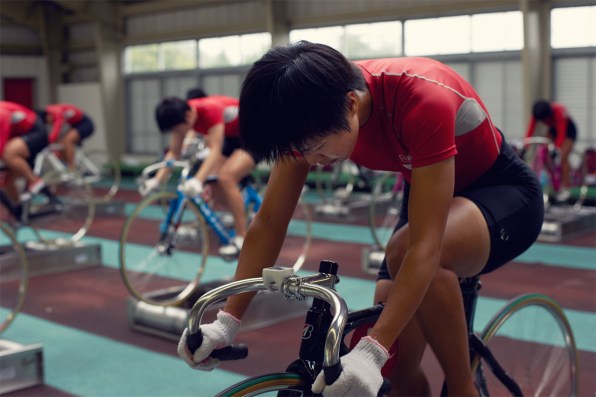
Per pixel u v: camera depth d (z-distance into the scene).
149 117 14.14
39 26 15.01
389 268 1.39
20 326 3.87
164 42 13.53
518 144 6.72
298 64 1.05
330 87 1.05
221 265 5.27
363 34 10.68
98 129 14.52
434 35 9.98
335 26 10.98
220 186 4.23
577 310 3.99
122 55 14.36
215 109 4.07
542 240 6.42
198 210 4.06
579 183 7.96
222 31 12.27
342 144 1.11
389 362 1.39
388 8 10.21
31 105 15.26
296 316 3.99
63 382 2.98
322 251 5.89
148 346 3.48
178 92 13.52
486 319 3.79
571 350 1.94
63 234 7.11
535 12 8.85
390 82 1.25
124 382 2.96
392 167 1.45
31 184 5.74
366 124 1.30
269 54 1.08
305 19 11.09
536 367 1.81
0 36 14.74
